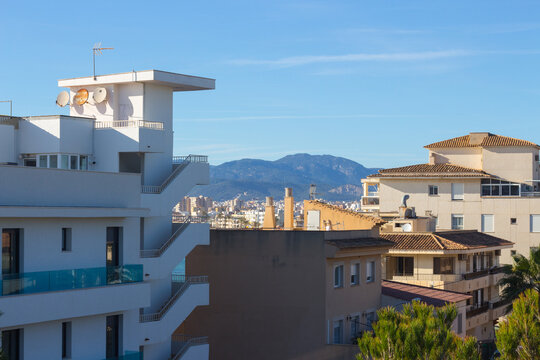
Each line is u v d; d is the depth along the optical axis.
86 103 44.16
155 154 42.78
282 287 47.00
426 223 75.44
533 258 59.69
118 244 37.12
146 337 39.44
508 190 100.81
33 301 31.67
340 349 45.69
